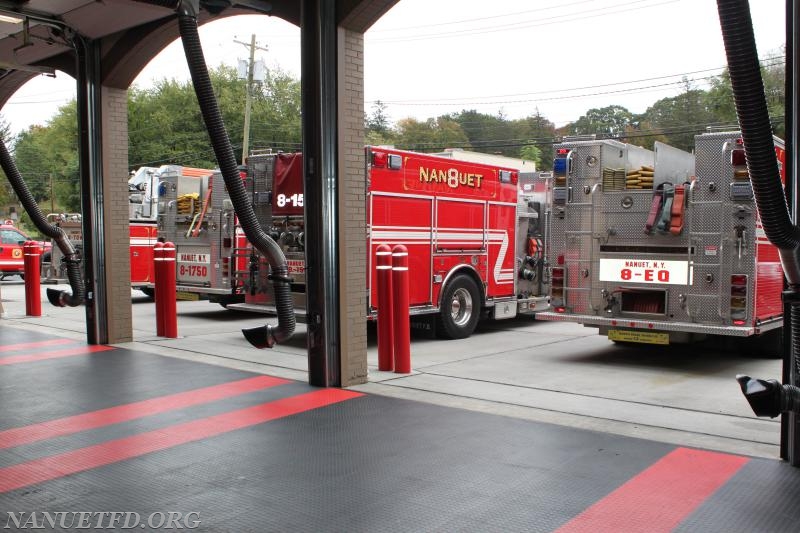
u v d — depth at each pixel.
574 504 3.94
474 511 3.84
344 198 7.00
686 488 4.19
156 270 10.57
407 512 3.83
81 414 5.96
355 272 7.14
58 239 9.64
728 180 7.71
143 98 57.59
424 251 10.02
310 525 3.67
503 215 11.48
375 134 57.44
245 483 4.29
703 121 43.09
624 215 8.45
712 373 8.01
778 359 8.91
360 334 7.21
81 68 9.34
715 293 7.85
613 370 8.15
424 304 10.08
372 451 4.91
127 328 10.05
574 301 8.88
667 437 5.29
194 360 8.61
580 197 8.79
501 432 5.39
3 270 22.30
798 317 4.12
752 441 5.21
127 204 9.94
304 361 8.61
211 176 12.55
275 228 10.55
